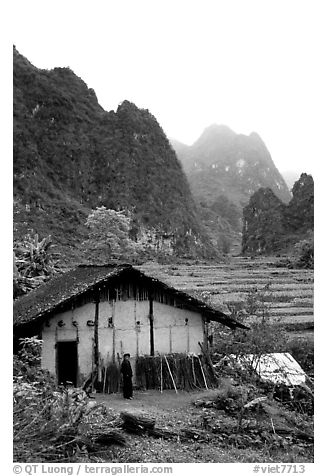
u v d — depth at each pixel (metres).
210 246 120.62
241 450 10.83
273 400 15.18
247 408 13.12
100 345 14.20
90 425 9.62
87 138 119.38
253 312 22.31
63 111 118.94
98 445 9.54
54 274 26.86
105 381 13.90
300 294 39.44
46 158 110.88
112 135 121.12
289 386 16.05
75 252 73.69
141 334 14.60
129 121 122.81
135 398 13.44
